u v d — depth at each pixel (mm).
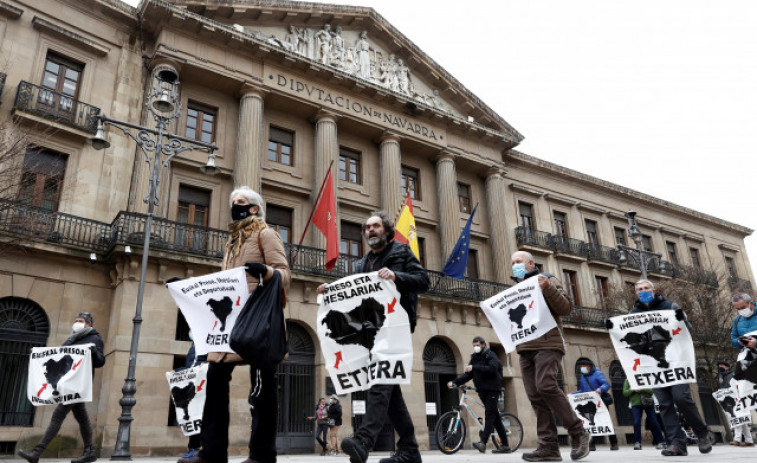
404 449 4012
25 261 15328
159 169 14086
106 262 16453
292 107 22672
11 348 14781
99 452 14031
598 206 33719
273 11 22844
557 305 5469
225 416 3334
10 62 16766
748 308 7395
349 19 25250
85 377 7512
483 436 9414
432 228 25672
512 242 28656
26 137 14023
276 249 3533
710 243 39875
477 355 9805
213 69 20375
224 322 3504
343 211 23031
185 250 17016
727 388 10070
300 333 18906
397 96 24875
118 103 18641
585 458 5852
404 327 3982
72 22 18422
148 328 15641
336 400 16109
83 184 17125
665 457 5887
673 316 6391
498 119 29047
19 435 14086
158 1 19156
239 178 19766
